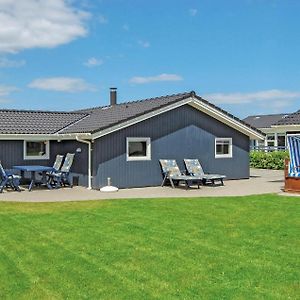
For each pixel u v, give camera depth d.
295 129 20.28
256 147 36.56
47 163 20.81
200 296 5.97
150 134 19.62
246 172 23.02
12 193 16.98
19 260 7.67
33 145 20.44
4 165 19.62
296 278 6.68
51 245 8.70
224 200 14.86
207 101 20.98
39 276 6.82
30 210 12.88
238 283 6.47
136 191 17.80
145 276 6.80
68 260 7.66
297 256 7.85
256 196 15.93
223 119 21.70
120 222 10.97
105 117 20.97
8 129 19.48
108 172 18.50
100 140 18.30
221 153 22.16
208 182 20.91
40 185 19.56
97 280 6.63
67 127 21.23
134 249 8.36
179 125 20.56
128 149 19.06
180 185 20.00
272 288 6.26
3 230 10.11
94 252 8.16
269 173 27.48
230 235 9.47
